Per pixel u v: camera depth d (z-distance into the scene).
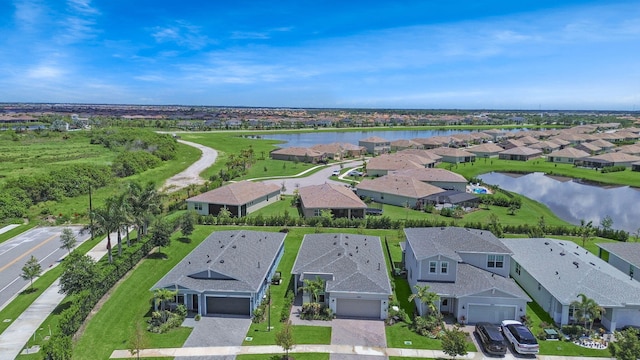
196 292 35.47
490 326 32.06
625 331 30.81
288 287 41.31
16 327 33.66
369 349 30.98
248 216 65.75
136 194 49.84
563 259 40.44
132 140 137.12
